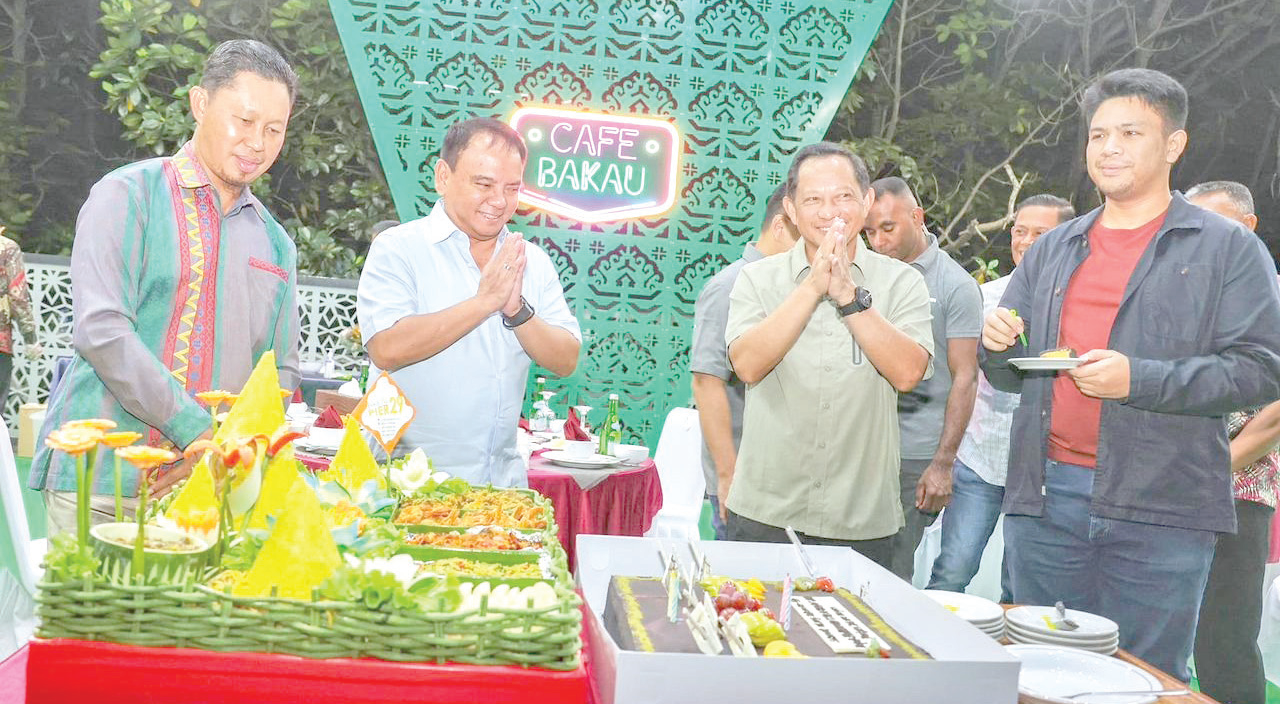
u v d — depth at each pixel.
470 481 2.66
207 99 2.24
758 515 2.42
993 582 4.43
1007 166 10.75
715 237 6.10
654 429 6.22
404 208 5.77
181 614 1.20
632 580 1.76
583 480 3.56
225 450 1.34
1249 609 3.13
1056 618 1.79
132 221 2.19
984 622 1.71
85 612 1.20
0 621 2.97
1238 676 3.16
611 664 1.23
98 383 2.21
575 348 2.74
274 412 1.62
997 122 10.90
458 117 5.80
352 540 1.50
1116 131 2.36
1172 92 2.34
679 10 5.90
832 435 2.37
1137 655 2.34
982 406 3.81
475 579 1.60
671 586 1.55
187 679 1.19
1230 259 2.29
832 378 2.36
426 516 2.10
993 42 11.10
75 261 2.16
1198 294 2.30
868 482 2.39
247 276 2.39
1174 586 2.30
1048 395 2.45
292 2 9.16
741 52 5.93
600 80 5.90
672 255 6.09
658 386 6.21
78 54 10.52
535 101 5.85
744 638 1.37
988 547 4.43
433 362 2.61
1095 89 2.44
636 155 5.94
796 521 2.39
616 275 6.13
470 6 5.73
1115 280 2.43
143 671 1.19
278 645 1.21
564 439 4.09
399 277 2.61
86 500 1.24
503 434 2.73
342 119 9.47
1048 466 2.47
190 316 2.28
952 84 11.41
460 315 2.45
